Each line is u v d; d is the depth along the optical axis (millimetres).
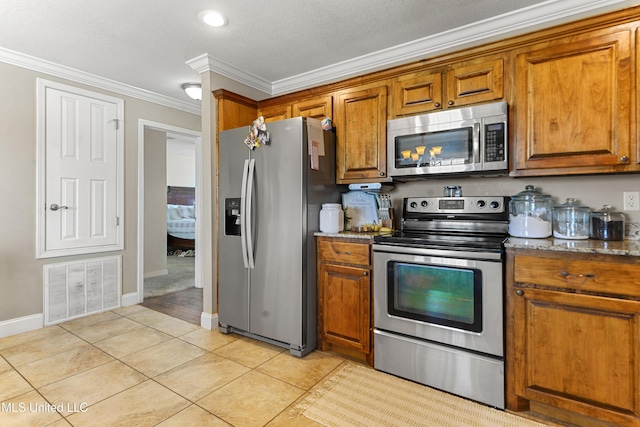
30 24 2293
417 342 2033
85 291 3201
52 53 2740
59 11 2139
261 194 2559
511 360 1768
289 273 2432
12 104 2725
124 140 3492
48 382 2008
